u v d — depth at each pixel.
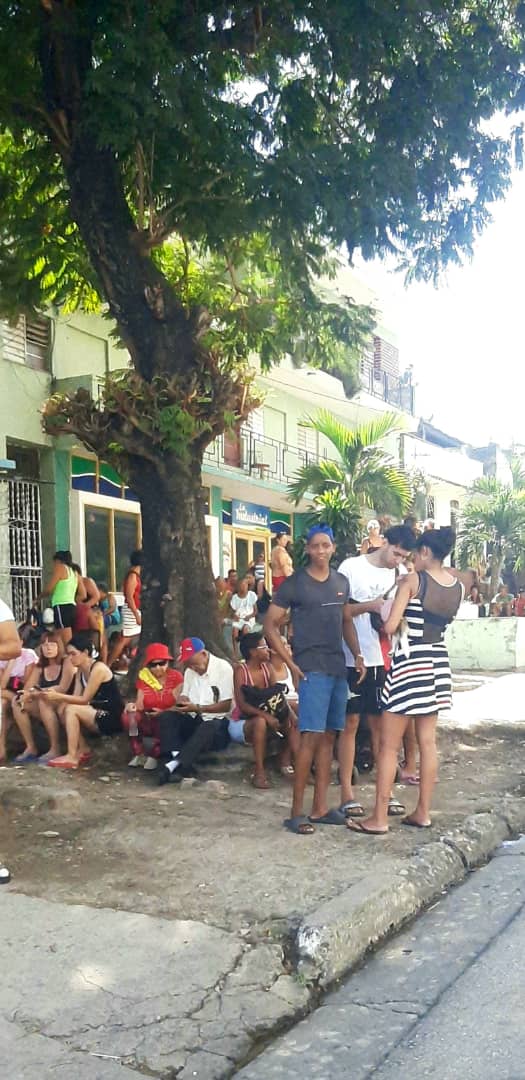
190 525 9.00
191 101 8.22
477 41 8.88
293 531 26.72
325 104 9.24
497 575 27.17
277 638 5.89
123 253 8.97
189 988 3.74
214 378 9.07
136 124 8.09
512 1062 3.24
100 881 5.00
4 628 5.24
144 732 7.77
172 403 8.64
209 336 11.12
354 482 18.73
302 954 4.04
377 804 5.86
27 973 3.85
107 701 8.11
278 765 7.73
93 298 12.16
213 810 6.42
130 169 9.72
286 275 10.62
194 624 8.91
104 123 8.05
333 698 6.02
